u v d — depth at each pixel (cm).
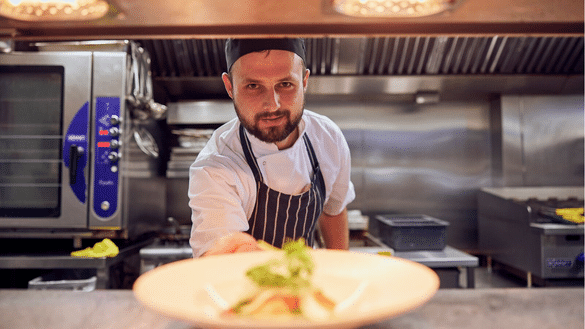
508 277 239
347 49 238
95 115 193
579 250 204
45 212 192
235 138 103
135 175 209
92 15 51
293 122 86
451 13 51
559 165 269
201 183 91
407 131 276
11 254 191
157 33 56
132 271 216
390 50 244
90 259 179
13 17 51
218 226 83
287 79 81
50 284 173
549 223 218
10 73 194
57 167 195
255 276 46
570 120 269
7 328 48
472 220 275
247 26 55
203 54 244
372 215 275
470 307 54
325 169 110
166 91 260
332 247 127
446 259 198
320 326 31
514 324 48
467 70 253
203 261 52
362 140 276
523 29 56
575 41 240
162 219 262
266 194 101
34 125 197
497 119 270
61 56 193
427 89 257
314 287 47
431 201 275
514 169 268
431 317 51
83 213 192
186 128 254
